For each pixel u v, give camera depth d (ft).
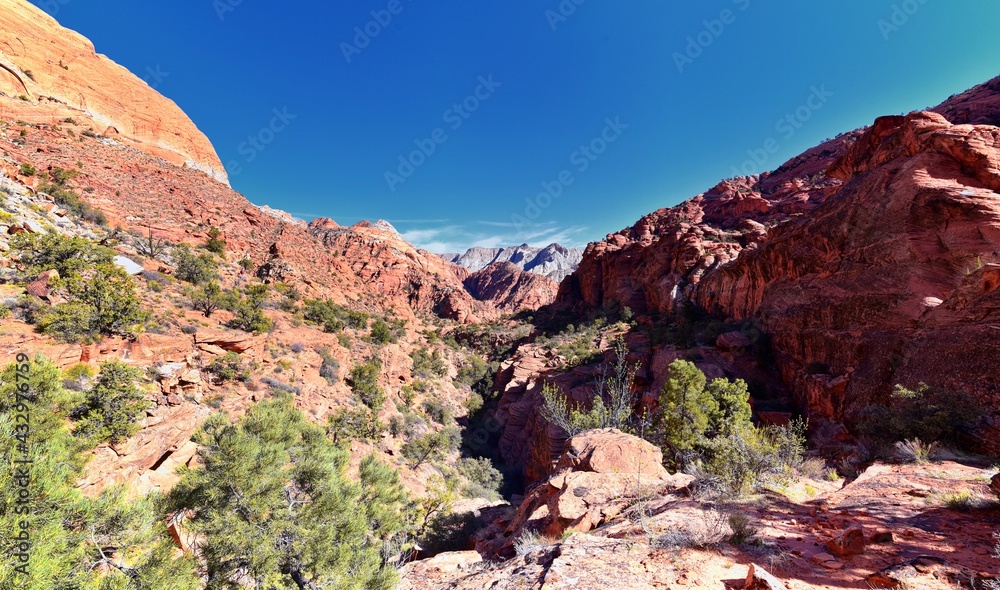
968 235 64.44
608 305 283.59
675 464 62.28
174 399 80.33
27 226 99.81
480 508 88.38
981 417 33.09
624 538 18.01
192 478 25.21
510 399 210.79
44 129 235.61
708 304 178.29
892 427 36.01
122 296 78.18
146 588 16.74
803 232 104.68
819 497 21.58
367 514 35.40
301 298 238.89
